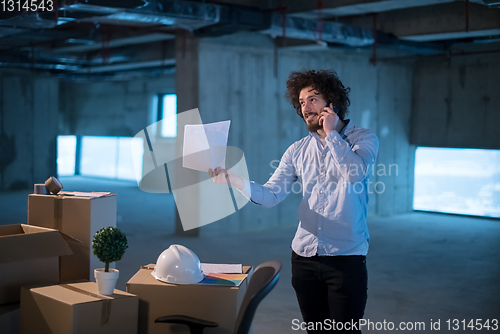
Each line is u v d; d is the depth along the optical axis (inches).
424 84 350.0
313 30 224.1
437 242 245.8
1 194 389.7
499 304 146.9
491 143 319.3
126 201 358.0
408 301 149.4
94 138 521.3
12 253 78.7
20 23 191.6
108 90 503.5
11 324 79.8
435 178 350.9
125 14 183.2
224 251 216.5
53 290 77.5
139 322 76.5
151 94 466.6
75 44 328.8
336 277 67.1
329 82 66.9
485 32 238.7
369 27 267.6
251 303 57.4
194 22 197.6
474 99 325.7
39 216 92.5
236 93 261.9
